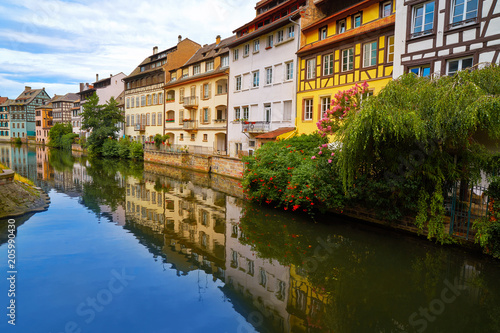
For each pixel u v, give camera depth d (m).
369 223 10.00
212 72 29.91
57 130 63.75
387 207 9.30
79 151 51.84
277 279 6.74
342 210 10.62
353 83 16.50
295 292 6.18
